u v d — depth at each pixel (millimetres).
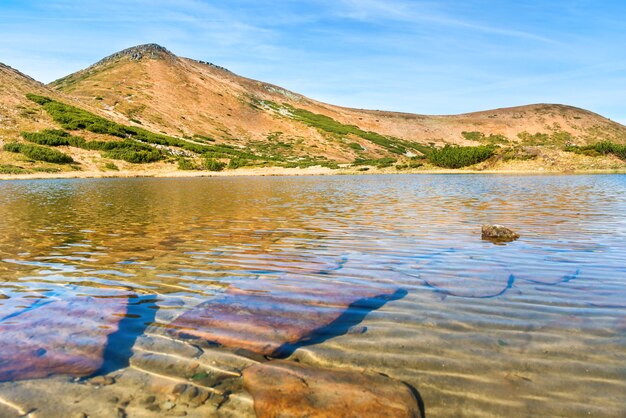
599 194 18000
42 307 4562
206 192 21672
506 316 4172
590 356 3348
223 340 3729
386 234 8727
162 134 76312
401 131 126250
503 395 2865
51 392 2951
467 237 8328
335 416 2623
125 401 2854
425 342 3645
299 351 3520
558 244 7543
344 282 5371
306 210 13141
